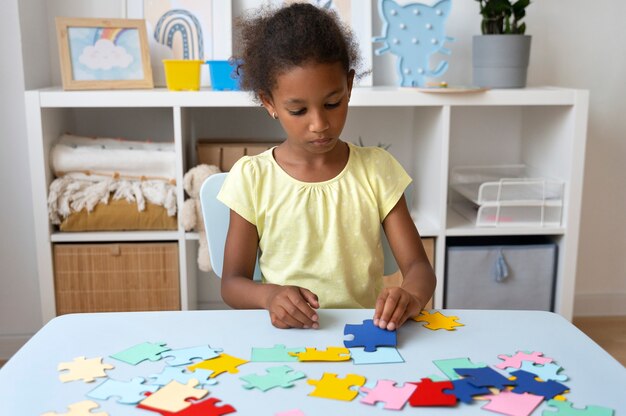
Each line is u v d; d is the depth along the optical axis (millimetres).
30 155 1792
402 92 1814
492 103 1836
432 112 1943
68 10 2059
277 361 764
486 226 1927
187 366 752
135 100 1785
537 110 2113
